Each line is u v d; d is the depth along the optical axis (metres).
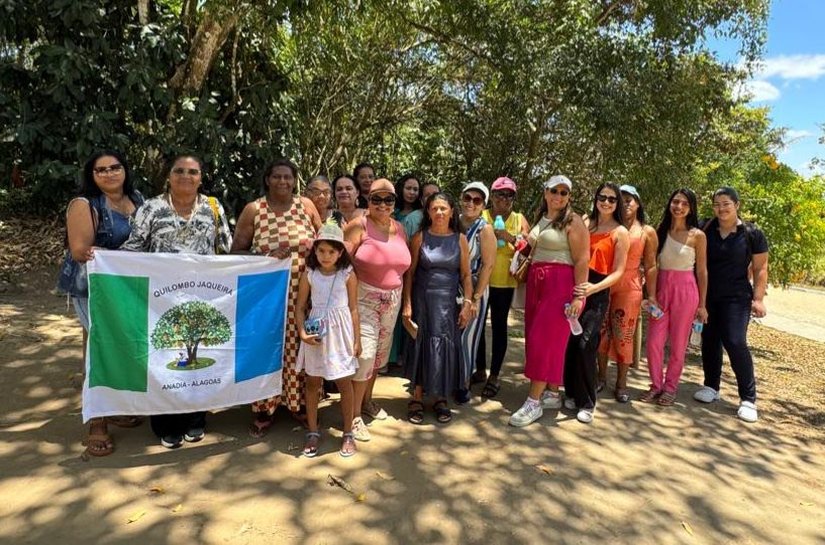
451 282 3.96
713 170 9.05
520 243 4.52
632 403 4.77
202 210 3.46
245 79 8.30
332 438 3.69
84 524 2.63
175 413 3.36
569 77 7.27
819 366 7.11
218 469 3.20
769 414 4.80
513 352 6.07
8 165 7.91
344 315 3.37
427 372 3.92
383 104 11.86
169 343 3.30
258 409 3.67
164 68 7.05
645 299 4.82
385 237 3.70
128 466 3.16
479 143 11.97
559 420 4.27
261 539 2.61
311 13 6.08
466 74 11.23
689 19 7.68
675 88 8.06
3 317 5.60
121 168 3.26
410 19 8.08
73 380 4.26
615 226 4.36
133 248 3.28
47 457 3.19
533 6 7.45
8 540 2.48
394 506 2.96
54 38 6.60
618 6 8.46
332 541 2.63
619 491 3.28
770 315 12.31
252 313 3.51
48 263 7.30
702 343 5.05
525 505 3.06
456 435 3.89
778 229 7.34
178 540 2.56
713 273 4.75
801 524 3.08
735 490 3.40
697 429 4.30
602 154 8.81
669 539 2.85
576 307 4.04
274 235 3.62
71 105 6.62
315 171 11.77
